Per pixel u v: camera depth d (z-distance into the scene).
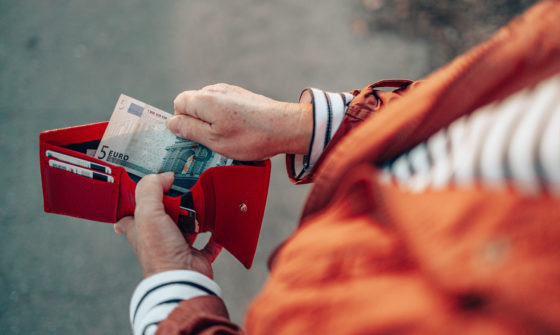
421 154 0.41
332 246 0.39
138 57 2.89
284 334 0.37
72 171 0.88
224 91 0.90
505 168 0.31
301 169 0.95
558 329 0.25
